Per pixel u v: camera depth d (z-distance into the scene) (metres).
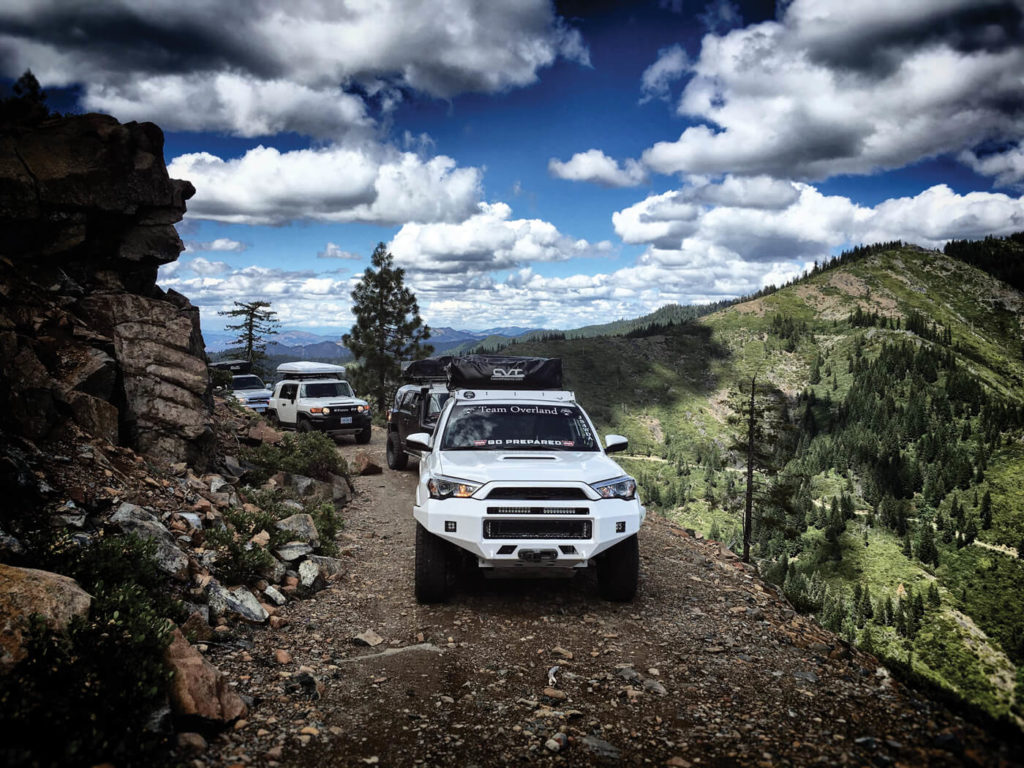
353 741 3.26
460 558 6.34
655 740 3.29
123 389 7.87
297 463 11.02
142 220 8.95
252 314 38.47
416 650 4.66
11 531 4.31
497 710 3.67
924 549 171.00
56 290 7.90
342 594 6.07
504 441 6.55
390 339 37.59
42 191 7.81
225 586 5.39
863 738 3.16
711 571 7.28
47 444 6.07
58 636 3.09
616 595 5.80
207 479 7.98
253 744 3.14
